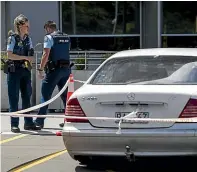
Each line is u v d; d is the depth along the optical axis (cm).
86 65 3048
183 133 1373
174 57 1631
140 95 1414
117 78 1589
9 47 2211
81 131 1441
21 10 3850
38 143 2048
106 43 4047
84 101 1466
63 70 2294
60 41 2273
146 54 1677
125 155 1421
